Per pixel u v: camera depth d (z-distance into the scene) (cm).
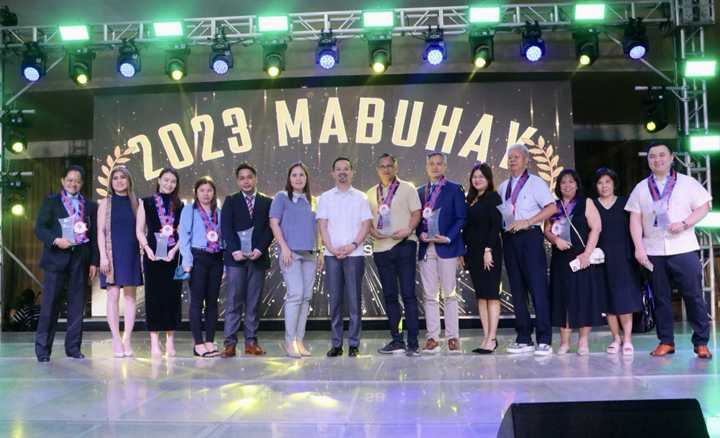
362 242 439
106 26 727
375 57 705
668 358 397
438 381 323
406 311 440
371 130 780
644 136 997
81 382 338
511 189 436
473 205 446
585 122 991
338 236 439
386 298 449
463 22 780
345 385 316
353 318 441
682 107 727
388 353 450
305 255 452
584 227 425
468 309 745
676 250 404
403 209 442
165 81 775
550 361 392
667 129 995
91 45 730
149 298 453
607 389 294
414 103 780
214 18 721
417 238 455
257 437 221
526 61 755
